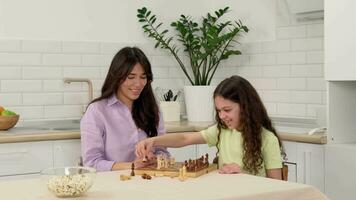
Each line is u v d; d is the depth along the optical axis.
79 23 4.10
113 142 2.92
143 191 1.93
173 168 2.31
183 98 4.59
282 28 4.13
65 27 4.04
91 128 2.87
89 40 4.14
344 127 3.31
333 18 3.22
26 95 3.90
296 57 4.03
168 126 3.81
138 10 4.30
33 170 3.31
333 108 3.27
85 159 2.84
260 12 4.29
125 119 2.97
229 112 2.51
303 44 3.97
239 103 2.50
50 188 1.84
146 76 2.97
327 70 3.26
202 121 4.27
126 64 2.89
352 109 3.34
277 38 4.17
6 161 3.23
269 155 2.50
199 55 4.38
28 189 1.98
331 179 3.19
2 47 3.80
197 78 4.40
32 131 3.48
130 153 2.97
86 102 4.15
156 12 4.45
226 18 4.58
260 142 2.48
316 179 3.26
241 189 1.95
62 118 4.05
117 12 4.26
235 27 4.49
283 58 4.13
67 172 1.92
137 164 2.43
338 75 3.20
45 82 3.97
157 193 1.89
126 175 2.24
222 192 1.90
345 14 3.15
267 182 2.08
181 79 4.58
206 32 4.37
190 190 1.94
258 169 2.50
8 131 3.48
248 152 2.49
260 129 2.51
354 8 3.10
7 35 3.82
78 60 4.10
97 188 1.99
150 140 2.56
